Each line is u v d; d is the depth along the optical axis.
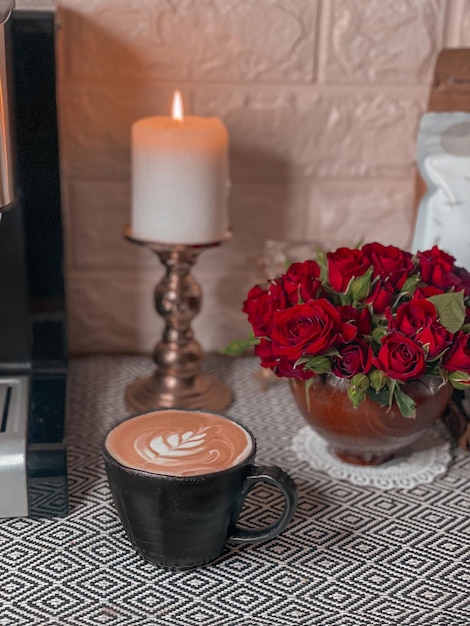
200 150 0.72
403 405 0.61
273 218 0.90
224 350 0.72
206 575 0.57
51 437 0.64
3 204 0.58
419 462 0.70
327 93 0.86
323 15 0.83
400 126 0.88
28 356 0.79
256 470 0.55
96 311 0.90
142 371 0.87
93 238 0.88
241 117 0.85
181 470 0.53
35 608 0.54
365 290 0.62
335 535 0.61
